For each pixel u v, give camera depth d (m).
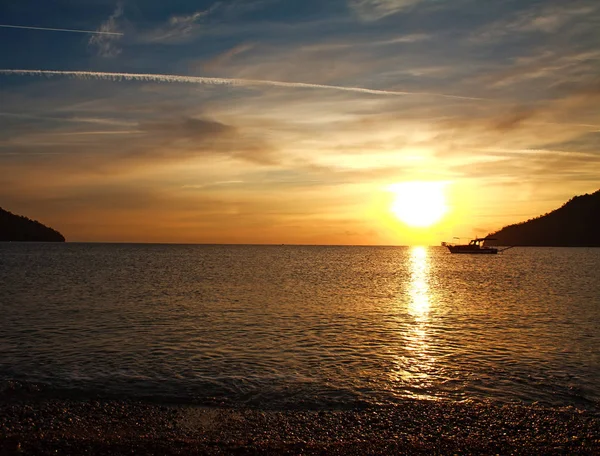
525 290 51.44
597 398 14.80
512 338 24.22
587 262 125.19
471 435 12.06
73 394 14.92
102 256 142.00
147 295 43.34
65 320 28.98
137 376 16.97
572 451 11.23
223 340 23.31
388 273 82.56
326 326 27.52
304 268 95.62
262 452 11.06
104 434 11.95
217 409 13.79
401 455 11.05
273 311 33.69
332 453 11.09
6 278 61.22
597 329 26.88
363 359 19.72
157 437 11.80
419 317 31.34
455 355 20.47
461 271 89.56
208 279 63.22
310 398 14.77
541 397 14.89
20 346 21.66
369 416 13.30
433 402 14.41
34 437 11.64
